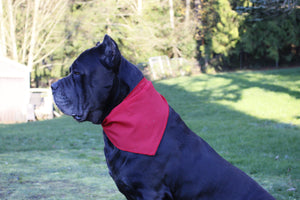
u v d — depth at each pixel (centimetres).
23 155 788
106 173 614
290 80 1659
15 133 1111
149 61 2548
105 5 2481
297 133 860
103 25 2512
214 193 217
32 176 587
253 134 862
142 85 230
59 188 513
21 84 1652
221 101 1388
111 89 224
